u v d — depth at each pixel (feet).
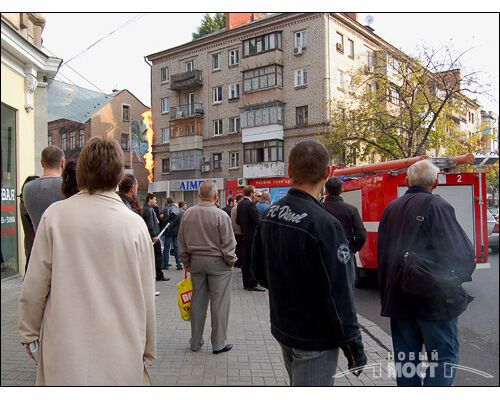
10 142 31.60
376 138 72.33
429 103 64.59
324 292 7.75
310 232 7.79
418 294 9.84
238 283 32.63
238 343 17.88
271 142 108.78
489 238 26.53
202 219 16.55
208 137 124.16
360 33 106.73
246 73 113.39
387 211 11.26
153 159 138.82
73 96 47.98
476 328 15.19
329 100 85.92
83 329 7.58
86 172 8.09
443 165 27.20
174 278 34.27
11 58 30.76
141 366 8.05
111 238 7.88
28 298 7.69
